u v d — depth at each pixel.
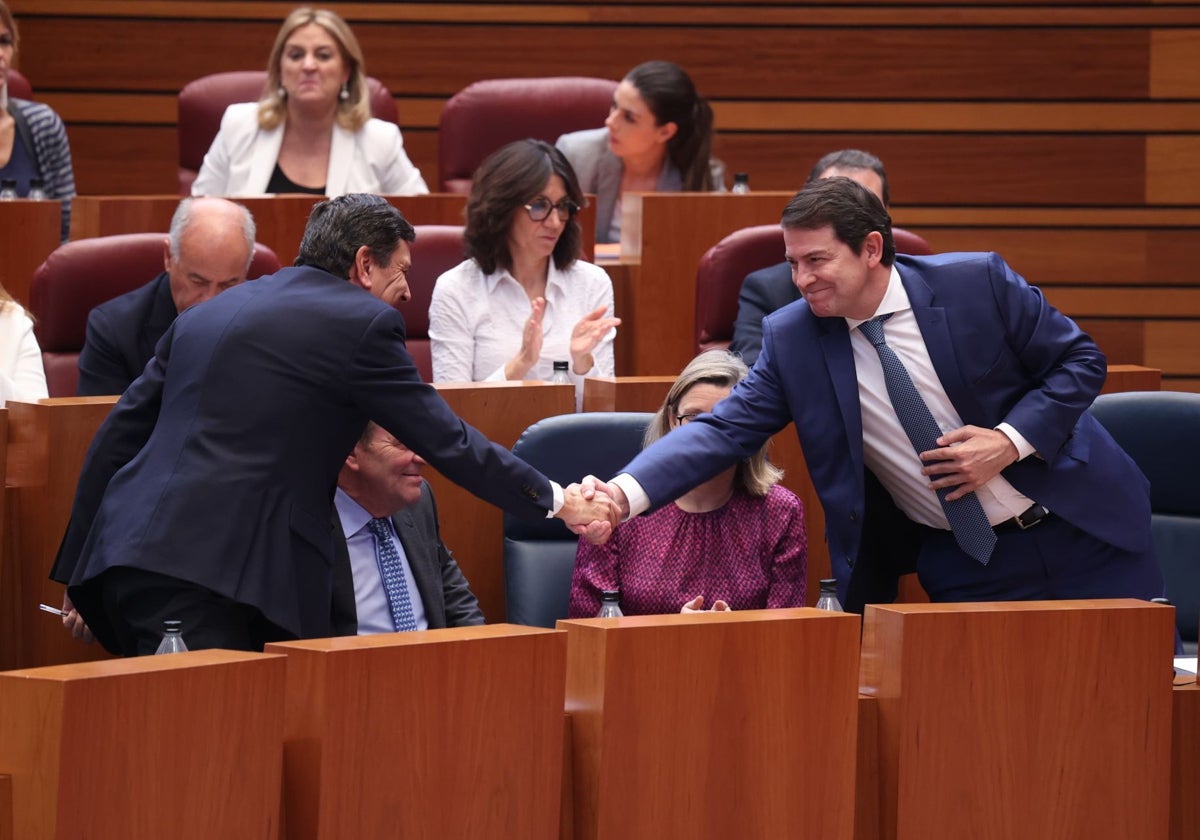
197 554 8.59
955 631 8.08
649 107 17.78
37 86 24.47
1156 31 24.22
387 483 9.91
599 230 18.42
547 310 14.59
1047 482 9.69
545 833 7.52
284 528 8.82
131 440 9.44
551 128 19.67
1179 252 24.58
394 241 9.66
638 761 7.54
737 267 15.12
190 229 12.02
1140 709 8.43
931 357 9.58
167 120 24.55
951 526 9.77
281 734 6.99
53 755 6.36
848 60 24.36
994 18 24.23
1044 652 8.23
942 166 24.50
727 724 7.72
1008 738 8.20
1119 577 9.92
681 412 10.81
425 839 7.20
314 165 18.09
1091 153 24.44
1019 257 24.66
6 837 6.45
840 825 8.00
